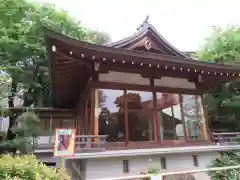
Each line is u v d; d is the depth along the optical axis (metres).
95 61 7.00
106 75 7.69
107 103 7.39
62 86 9.79
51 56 6.22
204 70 8.27
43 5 15.70
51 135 15.76
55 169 4.67
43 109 15.54
